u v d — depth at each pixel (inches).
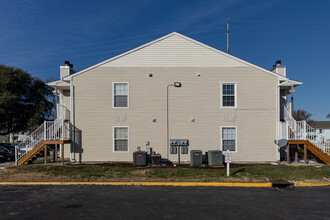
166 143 571.8
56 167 481.1
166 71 579.8
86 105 570.9
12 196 311.0
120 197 306.3
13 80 1312.7
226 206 271.1
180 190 345.1
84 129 568.1
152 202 284.7
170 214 243.3
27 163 544.1
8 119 1280.8
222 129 579.8
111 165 521.0
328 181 390.0
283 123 569.0
